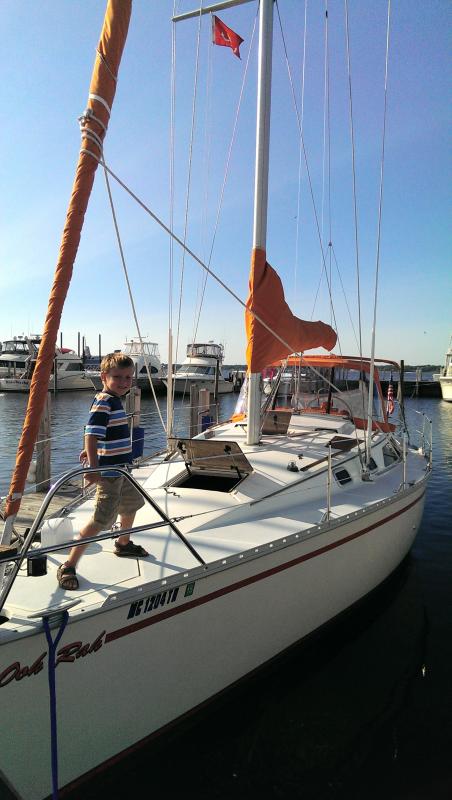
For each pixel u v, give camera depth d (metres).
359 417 5.87
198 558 2.73
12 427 18.66
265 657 3.27
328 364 5.87
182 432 16.75
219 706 3.11
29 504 6.30
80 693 2.33
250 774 2.78
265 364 4.37
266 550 3.05
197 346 35.06
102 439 2.68
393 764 2.89
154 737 2.70
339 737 3.06
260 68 4.20
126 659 2.47
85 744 2.40
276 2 4.52
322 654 3.88
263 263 4.15
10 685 2.12
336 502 3.97
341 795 2.67
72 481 7.62
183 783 2.71
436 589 5.02
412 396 35.38
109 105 2.46
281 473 4.03
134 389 9.48
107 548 2.93
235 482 4.11
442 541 6.34
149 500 2.58
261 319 4.00
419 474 5.31
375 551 4.20
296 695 3.42
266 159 4.20
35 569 2.51
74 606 2.29
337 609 3.89
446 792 2.71
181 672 2.74
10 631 2.08
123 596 2.41
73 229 2.41
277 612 3.27
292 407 6.18
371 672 3.68
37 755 2.25
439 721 3.23
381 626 4.30
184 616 2.69
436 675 3.66
